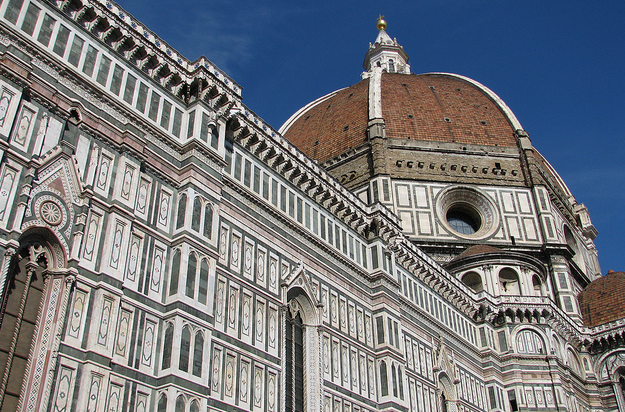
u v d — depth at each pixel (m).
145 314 30.20
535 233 83.69
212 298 33.06
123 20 34.75
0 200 25.86
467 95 102.12
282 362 37.25
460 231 86.94
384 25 141.88
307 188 45.72
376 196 82.81
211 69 39.28
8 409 24.39
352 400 41.66
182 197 34.44
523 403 60.81
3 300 25.42
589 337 73.88
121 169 31.62
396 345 46.81
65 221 28.17
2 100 27.09
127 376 28.17
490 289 69.38
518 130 93.19
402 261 54.97
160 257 32.25
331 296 43.84
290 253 41.56
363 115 95.44
